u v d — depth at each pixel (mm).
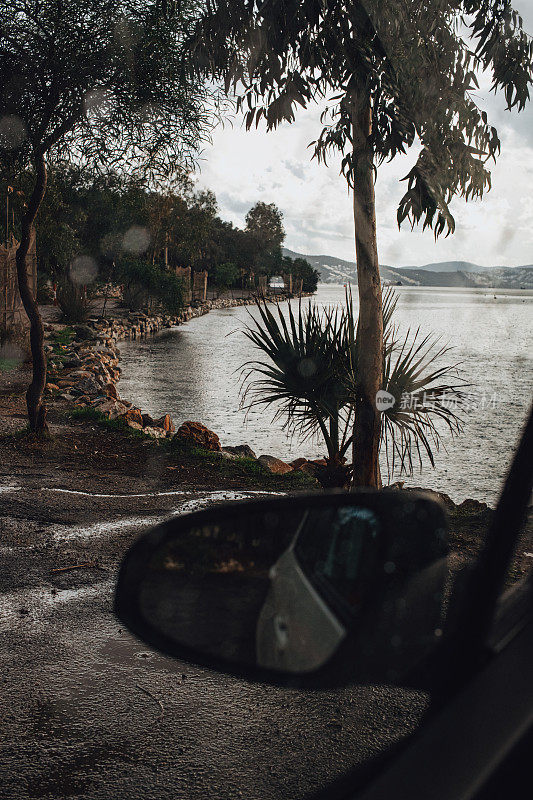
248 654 1432
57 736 3148
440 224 4773
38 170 8977
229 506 1486
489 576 1030
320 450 12320
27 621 4348
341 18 4949
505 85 4770
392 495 1335
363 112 5410
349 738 3090
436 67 4875
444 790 924
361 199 5816
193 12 7895
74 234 35656
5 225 16156
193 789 2766
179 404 17312
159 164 9352
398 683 1220
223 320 52281
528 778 878
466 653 1056
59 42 8492
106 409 13281
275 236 78688
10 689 3553
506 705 957
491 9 4637
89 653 3943
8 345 18250
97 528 6199
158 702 3434
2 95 8641
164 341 35531
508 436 12406
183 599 1515
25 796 2725
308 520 1405
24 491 7395
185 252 56188
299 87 5336
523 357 25328
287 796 2688
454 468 10406
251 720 3266
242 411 16391
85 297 36594
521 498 1004
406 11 4781
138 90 8750
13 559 5402
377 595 1291
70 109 8797
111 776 2852
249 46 5328
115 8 8406
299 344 6473
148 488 7766
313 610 1353
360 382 6105
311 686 1337
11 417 11570
